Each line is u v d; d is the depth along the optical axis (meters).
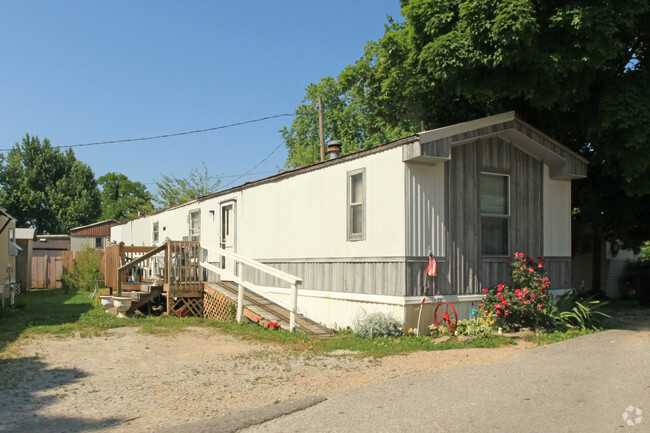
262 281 13.37
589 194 14.07
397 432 4.50
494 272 10.59
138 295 12.16
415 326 9.42
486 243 10.60
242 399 5.65
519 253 10.70
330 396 5.69
